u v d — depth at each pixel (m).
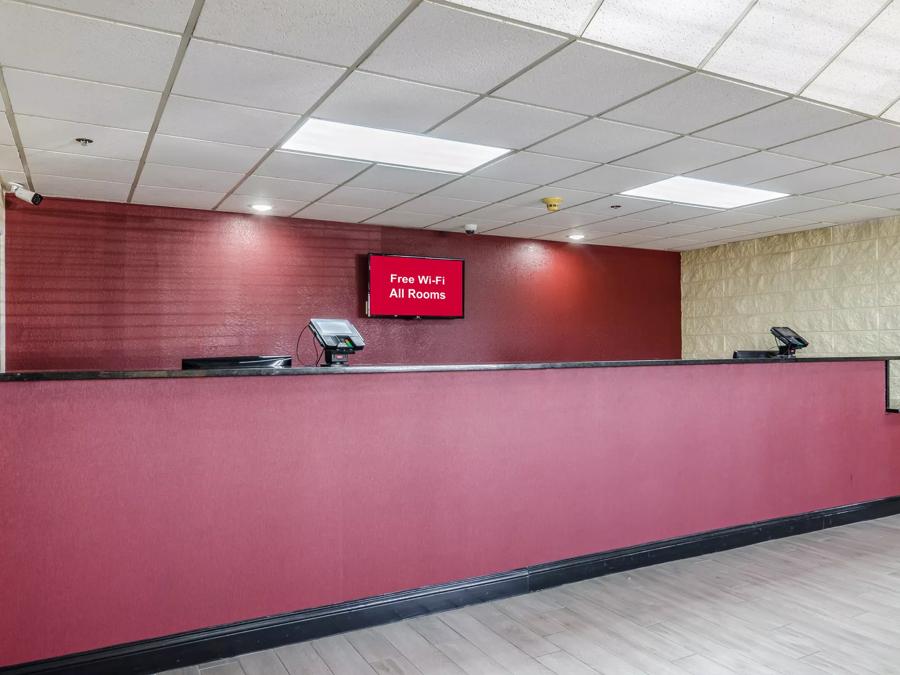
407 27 2.36
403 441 2.82
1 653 2.16
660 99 3.03
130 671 2.30
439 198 4.92
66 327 4.77
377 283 5.82
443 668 2.36
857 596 3.03
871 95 3.10
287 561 2.58
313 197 4.84
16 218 4.64
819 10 2.54
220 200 4.91
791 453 4.10
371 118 3.23
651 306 7.52
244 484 2.52
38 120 3.16
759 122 3.34
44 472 2.22
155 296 5.07
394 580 2.79
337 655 2.47
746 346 6.93
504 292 6.62
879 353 5.79
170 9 2.20
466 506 2.96
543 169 4.16
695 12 2.42
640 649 2.50
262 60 2.58
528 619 2.79
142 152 3.70
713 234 6.57
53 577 2.23
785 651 2.49
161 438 2.39
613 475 3.39
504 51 2.55
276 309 5.52
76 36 2.36
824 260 6.23
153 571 2.37
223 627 2.46
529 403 3.14
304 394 2.62
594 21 2.38
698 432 3.70
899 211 5.50
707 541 3.68
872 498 4.50
